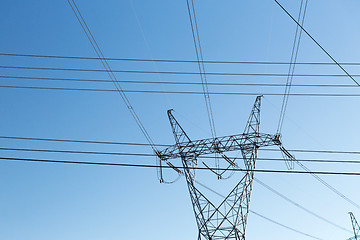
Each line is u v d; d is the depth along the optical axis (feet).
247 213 105.81
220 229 104.17
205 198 109.19
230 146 110.63
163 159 114.83
